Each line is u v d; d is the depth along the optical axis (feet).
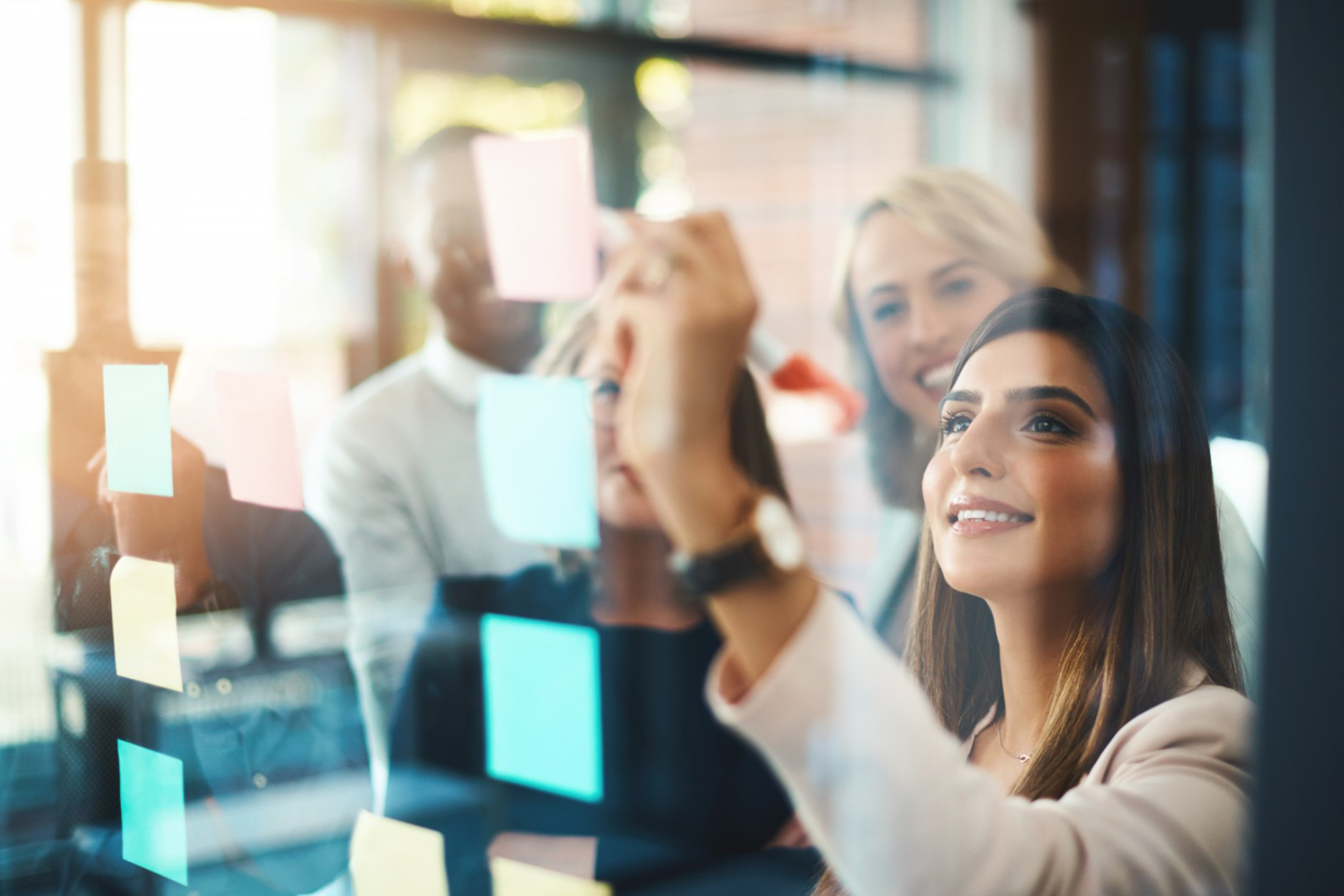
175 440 3.39
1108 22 4.44
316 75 4.39
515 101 4.84
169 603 3.28
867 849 1.32
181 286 3.79
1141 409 1.61
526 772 3.10
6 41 3.57
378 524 3.44
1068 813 1.41
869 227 2.81
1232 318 4.03
